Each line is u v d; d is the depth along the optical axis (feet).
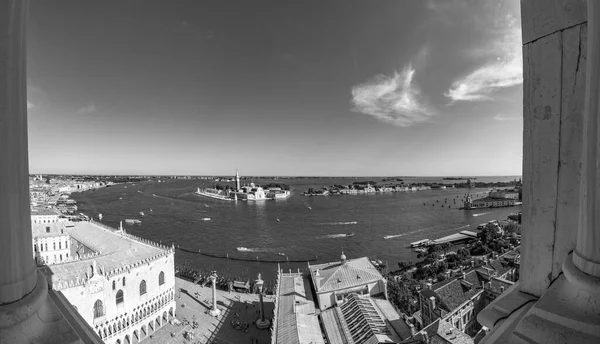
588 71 12.57
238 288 294.66
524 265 18.39
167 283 213.87
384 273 333.42
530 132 17.80
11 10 12.71
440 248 424.87
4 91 12.64
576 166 15.33
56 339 13.33
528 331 13.15
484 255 374.84
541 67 16.90
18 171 13.35
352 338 140.67
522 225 18.48
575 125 15.33
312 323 159.74
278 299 183.21
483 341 16.48
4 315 12.14
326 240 526.98
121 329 177.58
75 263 176.45
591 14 12.17
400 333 142.41
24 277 13.52
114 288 174.40
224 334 200.23
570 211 15.71
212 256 441.68
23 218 13.64
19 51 13.33
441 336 128.47
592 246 12.19
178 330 203.41
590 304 11.96
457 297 203.72
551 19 16.15
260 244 504.84
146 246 222.89
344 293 180.55
